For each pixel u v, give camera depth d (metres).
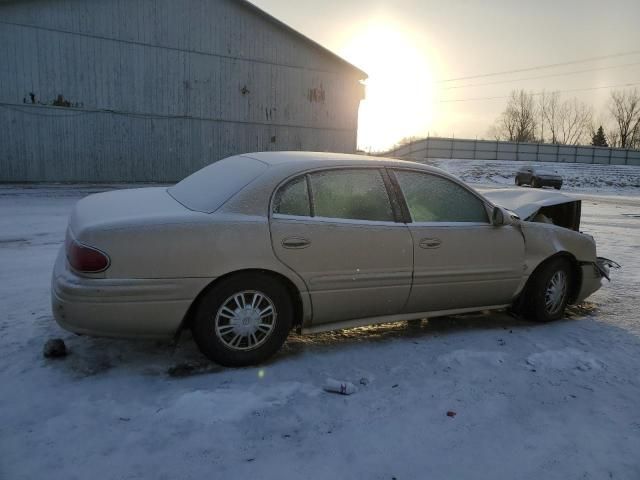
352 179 3.89
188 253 3.26
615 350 4.12
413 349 3.99
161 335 3.33
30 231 8.98
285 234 3.50
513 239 4.45
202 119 22.62
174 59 21.73
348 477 2.44
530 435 2.87
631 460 2.68
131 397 3.07
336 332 4.31
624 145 79.56
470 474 2.51
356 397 3.20
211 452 2.57
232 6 22.48
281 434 2.76
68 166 20.33
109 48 20.45
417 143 55.47
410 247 3.96
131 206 3.68
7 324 4.12
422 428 2.89
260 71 23.44
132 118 21.30
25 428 2.71
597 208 19.31
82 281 3.11
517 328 4.59
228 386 3.25
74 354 3.61
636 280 6.56
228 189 3.64
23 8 18.72
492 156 54.12
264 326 3.54
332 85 25.05
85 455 2.51
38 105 19.45
